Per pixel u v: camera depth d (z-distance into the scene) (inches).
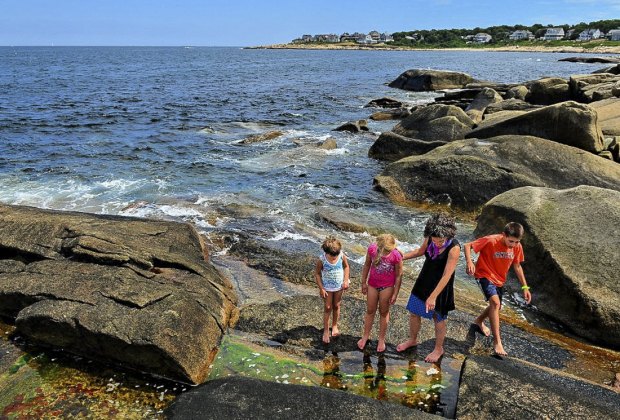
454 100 1373.0
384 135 724.0
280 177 633.0
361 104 1461.6
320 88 1996.8
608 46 5280.5
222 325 269.0
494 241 255.3
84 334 238.2
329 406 197.3
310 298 299.7
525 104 1017.5
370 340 262.8
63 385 227.1
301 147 805.9
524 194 385.4
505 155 532.4
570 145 585.0
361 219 470.0
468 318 294.0
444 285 230.1
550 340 282.2
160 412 209.3
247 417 191.3
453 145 576.7
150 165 690.2
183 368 228.8
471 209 503.8
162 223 355.9
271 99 1578.5
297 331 269.9
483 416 192.5
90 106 1314.0
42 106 1280.8
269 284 331.9
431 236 234.1
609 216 335.6
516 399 198.2
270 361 244.5
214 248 390.9
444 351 255.1
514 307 318.7
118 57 6151.6
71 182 597.0
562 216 346.0
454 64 3725.4
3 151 749.9
